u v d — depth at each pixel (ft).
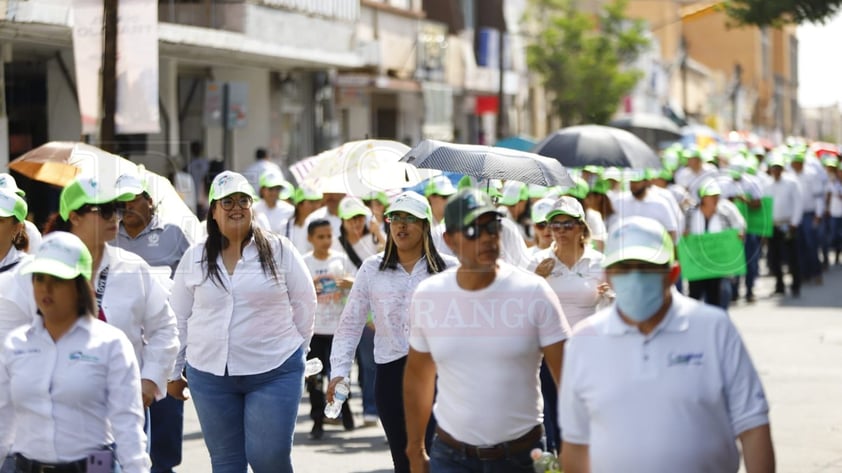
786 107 405.18
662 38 277.23
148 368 30.04
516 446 25.18
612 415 21.25
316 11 104.27
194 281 30.89
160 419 35.01
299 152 118.21
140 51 61.05
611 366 21.31
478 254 24.73
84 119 64.23
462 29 163.73
